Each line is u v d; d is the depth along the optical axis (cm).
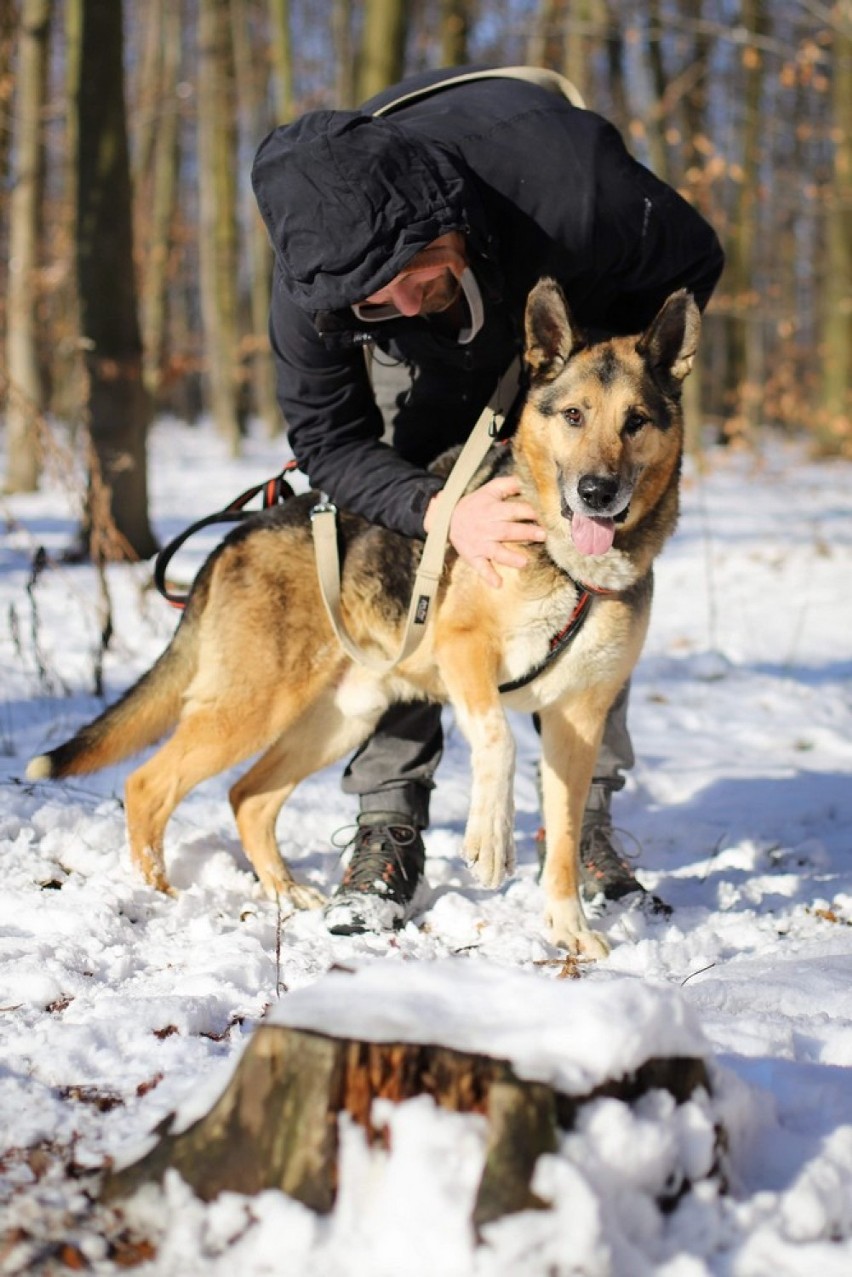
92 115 884
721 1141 185
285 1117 177
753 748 588
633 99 2053
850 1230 185
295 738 393
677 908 378
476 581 352
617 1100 174
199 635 386
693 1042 185
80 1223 181
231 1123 181
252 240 2605
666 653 754
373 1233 171
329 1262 170
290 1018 180
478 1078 172
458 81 364
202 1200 180
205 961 302
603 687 360
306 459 369
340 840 436
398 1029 176
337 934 344
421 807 385
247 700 374
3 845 380
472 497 343
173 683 390
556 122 338
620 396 346
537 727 430
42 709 549
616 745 401
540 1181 167
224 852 394
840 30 1177
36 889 351
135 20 2641
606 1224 167
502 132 332
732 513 1398
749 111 1911
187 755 376
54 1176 192
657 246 350
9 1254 174
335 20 2594
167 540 1051
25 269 1354
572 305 366
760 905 382
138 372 913
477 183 327
